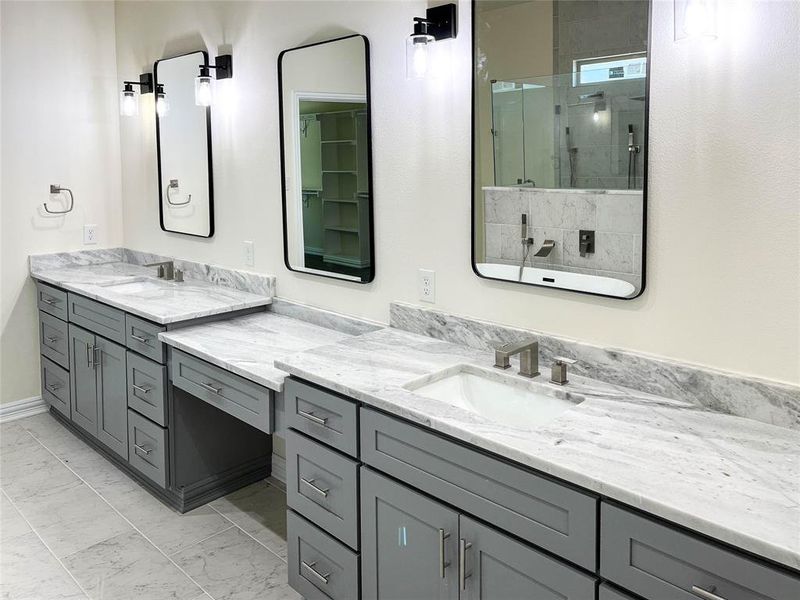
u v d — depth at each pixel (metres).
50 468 3.30
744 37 1.57
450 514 1.67
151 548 2.63
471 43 2.11
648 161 1.76
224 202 3.26
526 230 2.04
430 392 1.98
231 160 3.17
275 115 2.89
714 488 1.31
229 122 3.14
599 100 1.83
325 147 2.66
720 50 1.61
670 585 1.29
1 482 3.14
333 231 2.68
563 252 1.97
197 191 3.41
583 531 1.41
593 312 1.94
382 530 1.87
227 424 3.03
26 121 3.70
